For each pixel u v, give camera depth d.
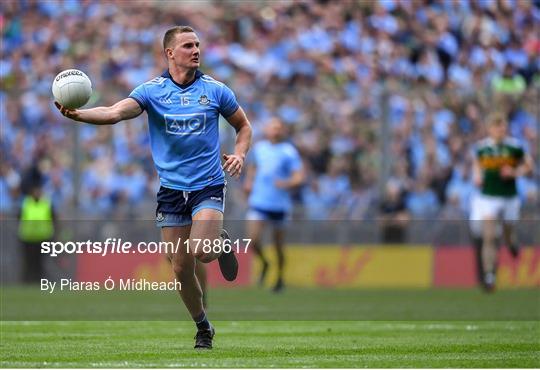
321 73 87.69
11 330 36.78
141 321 41.38
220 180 28.11
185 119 27.75
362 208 77.38
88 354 27.75
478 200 60.16
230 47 92.00
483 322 41.03
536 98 76.88
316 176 79.25
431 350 29.31
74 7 93.75
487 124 77.75
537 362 26.17
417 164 77.56
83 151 74.94
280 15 94.00
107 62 90.06
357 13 91.69
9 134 81.25
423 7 91.44
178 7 97.12
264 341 32.34
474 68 88.69
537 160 75.44
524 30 91.75
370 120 78.50
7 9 91.69
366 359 26.75
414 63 88.81
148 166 80.69
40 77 87.69
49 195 79.88
